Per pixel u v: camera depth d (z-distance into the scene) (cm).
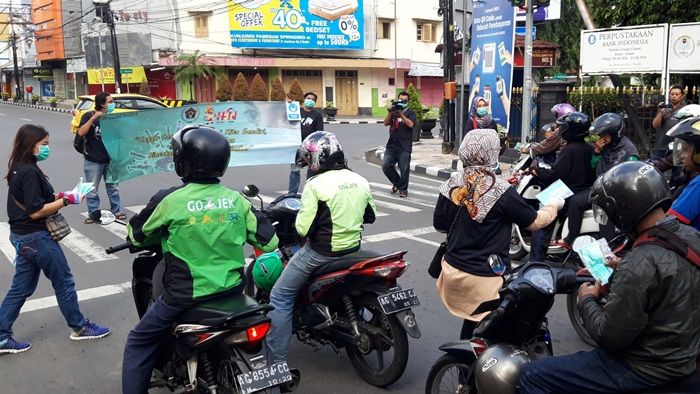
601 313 258
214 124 995
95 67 4038
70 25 4684
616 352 250
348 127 3039
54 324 547
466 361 340
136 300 441
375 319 441
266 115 1028
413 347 494
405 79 4266
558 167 598
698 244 238
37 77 5144
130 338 346
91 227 898
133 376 343
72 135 2323
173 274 332
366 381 439
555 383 267
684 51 1178
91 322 539
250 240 354
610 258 273
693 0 1359
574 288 328
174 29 3722
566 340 508
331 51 4006
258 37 3731
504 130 1507
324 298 434
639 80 1711
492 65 1534
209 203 331
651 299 235
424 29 4297
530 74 1222
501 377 304
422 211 1009
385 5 4066
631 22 1470
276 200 484
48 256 482
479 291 366
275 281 460
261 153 1033
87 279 662
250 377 313
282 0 3734
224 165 336
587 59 1316
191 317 330
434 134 2605
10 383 440
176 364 368
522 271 320
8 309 485
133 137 933
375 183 1315
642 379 244
